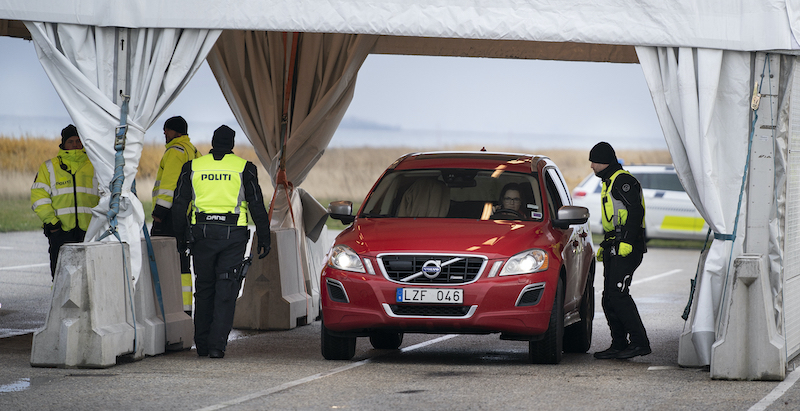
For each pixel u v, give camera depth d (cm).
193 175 3259
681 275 6938
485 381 2783
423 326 3033
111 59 3212
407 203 3484
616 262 3362
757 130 3083
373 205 3528
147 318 3306
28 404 2398
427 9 3108
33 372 2889
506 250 3073
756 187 3084
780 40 3008
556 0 3092
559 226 3366
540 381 2797
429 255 3042
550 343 3142
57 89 3212
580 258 3566
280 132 4612
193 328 3594
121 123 3192
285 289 4272
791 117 3145
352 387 2659
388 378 2827
